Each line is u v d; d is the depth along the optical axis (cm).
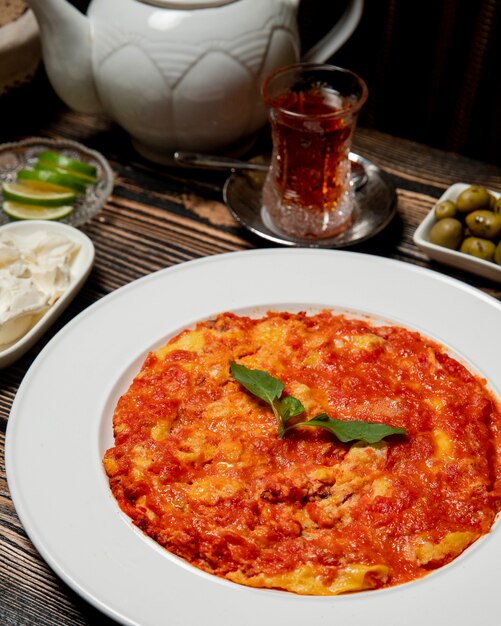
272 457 56
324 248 69
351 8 77
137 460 56
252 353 61
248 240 73
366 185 74
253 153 80
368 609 50
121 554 52
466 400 58
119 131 82
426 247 68
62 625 53
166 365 60
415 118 97
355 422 55
